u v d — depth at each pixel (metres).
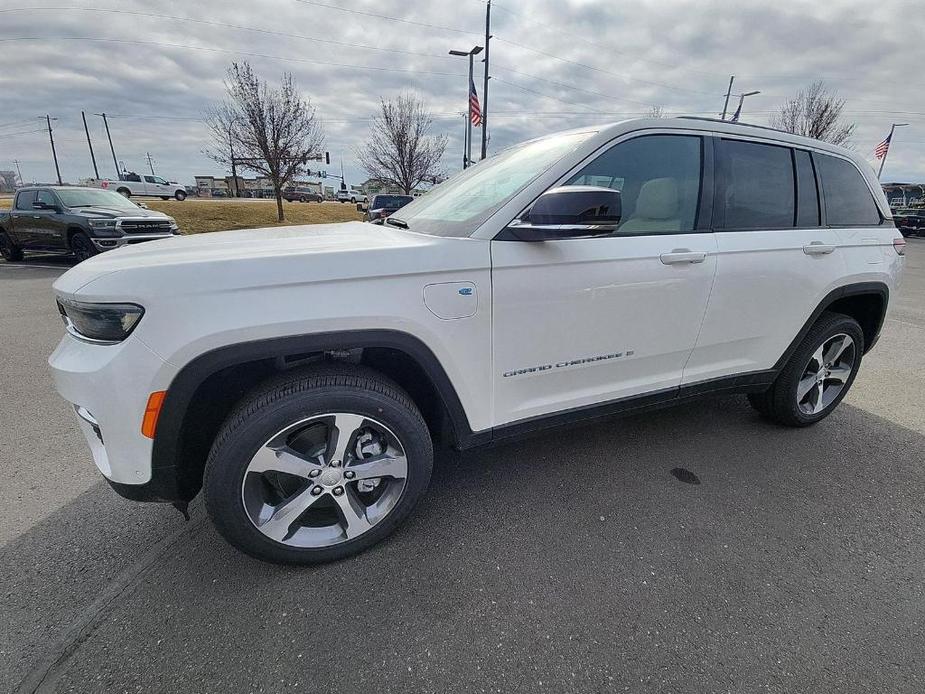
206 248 1.89
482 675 1.56
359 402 1.88
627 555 2.08
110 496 2.46
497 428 2.21
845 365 3.26
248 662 1.59
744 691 1.51
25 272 10.29
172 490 1.80
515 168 2.40
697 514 2.35
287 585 1.91
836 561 2.06
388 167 27.34
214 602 1.82
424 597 1.86
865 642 1.68
